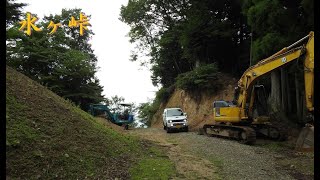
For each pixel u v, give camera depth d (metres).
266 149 14.75
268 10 18.16
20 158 7.36
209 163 11.63
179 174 9.81
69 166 8.17
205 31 32.47
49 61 29.44
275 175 10.09
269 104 20.28
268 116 17.77
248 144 16.31
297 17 18.20
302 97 18.98
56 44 31.06
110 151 10.70
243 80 17.84
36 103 10.84
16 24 28.47
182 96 36.78
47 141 8.69
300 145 14.40
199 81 30.89
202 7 33.41
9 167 6.90
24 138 8.09
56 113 11.05
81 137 10.41
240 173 10.26
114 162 9.89
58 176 7.52
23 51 27.84
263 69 16.23
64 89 30.33
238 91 18.66
